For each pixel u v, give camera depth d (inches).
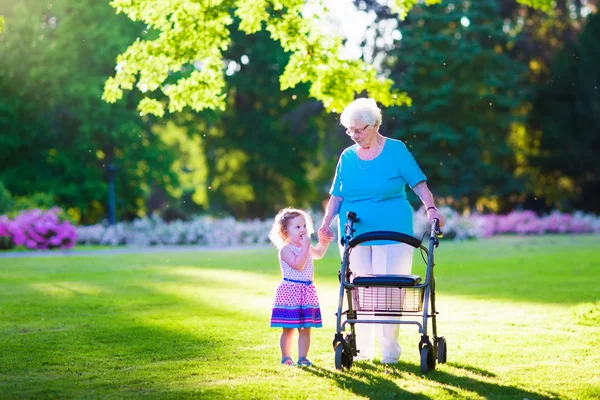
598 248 1119.0
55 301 531.2
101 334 389.4
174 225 1337.4
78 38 1525.6
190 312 475.2
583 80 1899.6
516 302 510.6
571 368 299.4
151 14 499.5
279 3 529.7
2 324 425.7
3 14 1577.3
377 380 279.1
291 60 546.0
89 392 266.2
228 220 1376.7
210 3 497.4
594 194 1993.1
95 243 1325.0
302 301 307.3
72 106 1566.2
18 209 1306.6
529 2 571.8
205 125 1862.7
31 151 1646.2
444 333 383.2
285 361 311.3
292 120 1892.2
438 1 555.5
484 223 1541.6
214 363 314.0
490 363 309.4
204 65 517.3
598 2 1983.3
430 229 303.4
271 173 1989.4
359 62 550.9
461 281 658.8
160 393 263.4
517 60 1982.0
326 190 2100.1
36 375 295.4
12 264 874.1
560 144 1921.8
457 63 1755.7
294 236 309.4
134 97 1560.0
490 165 1841.8
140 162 1696.6
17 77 1577.3
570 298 531.2
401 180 316.8
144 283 657.6
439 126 1750.7
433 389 264.5
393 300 297.0
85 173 1624.0
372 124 309.7
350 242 300.7
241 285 642.2
